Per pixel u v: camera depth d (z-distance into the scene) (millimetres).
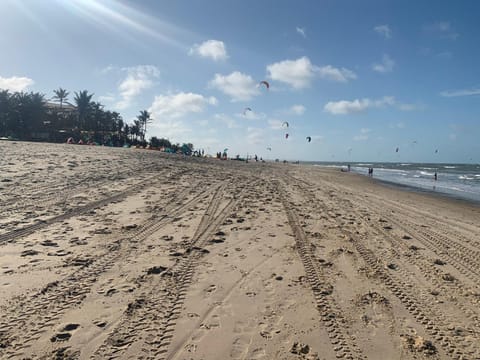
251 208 11211
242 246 7227
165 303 4621
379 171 69625
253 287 5301
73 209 9039
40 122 57281
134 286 5043
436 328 4402
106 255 6168
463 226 11461
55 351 3484
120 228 7840
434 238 9211
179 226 8398
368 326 4371
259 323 4297
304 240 7957
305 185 21281
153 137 72438
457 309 4961
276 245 7449
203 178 17812
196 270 5797
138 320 4160
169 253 6496
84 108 63156
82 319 4094
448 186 32000
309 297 5082
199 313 4438
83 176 13555
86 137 58500
